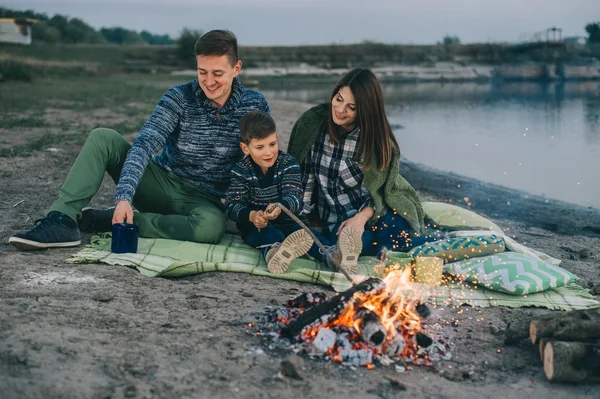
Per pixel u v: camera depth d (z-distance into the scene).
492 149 13.48
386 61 61.12
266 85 43.94
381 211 5.00
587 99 28.97
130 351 3.17
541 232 6.90
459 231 5.24
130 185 4.68
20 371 2.91
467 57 62.16
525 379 3.26
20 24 63.00
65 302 3.74
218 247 4.93
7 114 15.13
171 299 3.94
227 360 3.17
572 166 11.41
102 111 17.25
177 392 2.86
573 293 4.48
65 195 4.82
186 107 5.07
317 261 4.88
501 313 4.14
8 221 5.64
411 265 4.57
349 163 5.05
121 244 4.65
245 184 4.88
